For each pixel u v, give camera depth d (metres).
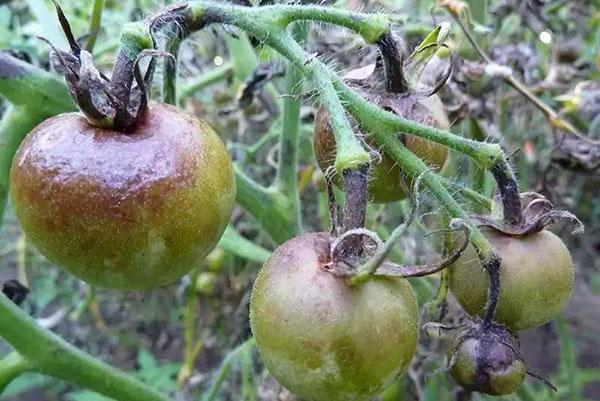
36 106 0.25
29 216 0.18
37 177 0.18
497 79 0.33
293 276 0.18
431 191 0.20
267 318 0.18
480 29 0.32
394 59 0.21
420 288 0.34
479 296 0.22
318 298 0.17
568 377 0.45
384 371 0.18
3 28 0.37
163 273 0.19
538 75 0.42
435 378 0.37
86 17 0.43
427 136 0.20
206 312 0.47
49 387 0.58
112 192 0.17
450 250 0.22
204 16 0.20
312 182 0.43
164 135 0.18
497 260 0.20
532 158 0.41
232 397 0.46
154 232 0.18
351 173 0.17
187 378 0.46
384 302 0.18
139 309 0.53
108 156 0.17
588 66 0.40
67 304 0.54
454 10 0.32
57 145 0.18
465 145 0.20
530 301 0.21
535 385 0.53
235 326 0.47
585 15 0.44
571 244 0.52
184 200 0.18
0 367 0.26
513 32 0.41
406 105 0.22
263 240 0.44
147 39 0.18
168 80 0.24
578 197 0.49
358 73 0.23
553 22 0.42
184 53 0.37
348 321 0.17
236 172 0.29
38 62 0.31
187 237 0.18
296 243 0.18
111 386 0.27
